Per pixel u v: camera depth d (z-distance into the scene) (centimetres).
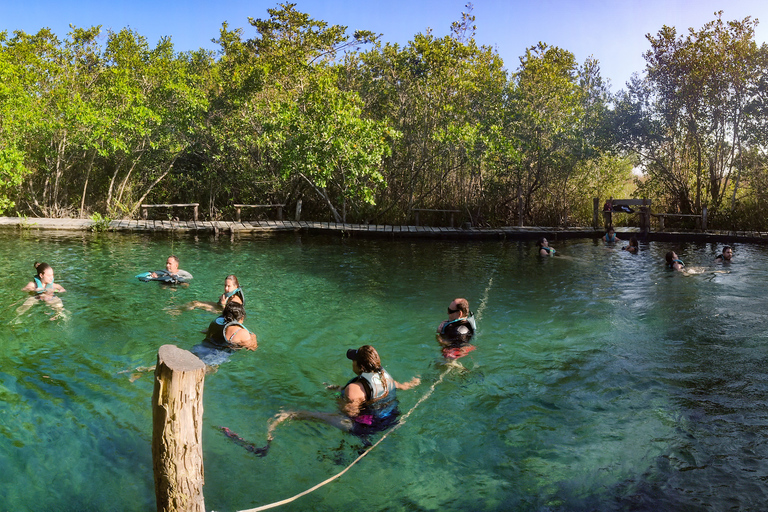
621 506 395
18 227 1805
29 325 782
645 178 2641
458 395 591
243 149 2216
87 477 427
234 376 630
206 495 407
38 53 2095
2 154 1752
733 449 476
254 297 1012
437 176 2364
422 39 2092
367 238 1955
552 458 465
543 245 1619
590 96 2366
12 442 473
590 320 895
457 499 408
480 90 2203
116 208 2255
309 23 2083
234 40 2222
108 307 889
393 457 466
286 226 1997
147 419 520
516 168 2272
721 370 668
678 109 2206
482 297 1059
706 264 1472
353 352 562
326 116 1895
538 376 648
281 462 455
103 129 1931
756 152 2197
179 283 1086
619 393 600
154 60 2234
